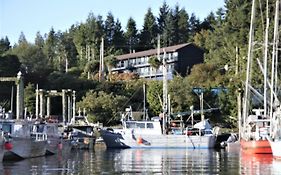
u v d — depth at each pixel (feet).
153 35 543.39
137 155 177.17
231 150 208.64
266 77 177.47
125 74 387.75
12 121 149.79
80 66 449.06
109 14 547.49
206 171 118.01
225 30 384.47
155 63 386.73
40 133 162.30
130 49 525.34
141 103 313.73
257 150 165.78
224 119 288.71
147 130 224.53
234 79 293.84
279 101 174.81
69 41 554.05
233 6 390.42
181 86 295.69
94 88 336.08
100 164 136.46
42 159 150.92
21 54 416.87
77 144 213.25
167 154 183.73
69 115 264.52
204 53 419.33
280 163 137.08
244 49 322.96
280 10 215.31
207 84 316.60
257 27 278.26
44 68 386.11
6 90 293.64
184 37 536.01
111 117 291.58
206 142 221.87
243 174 110.93
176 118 278.87
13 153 139.85
